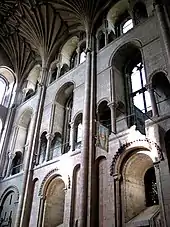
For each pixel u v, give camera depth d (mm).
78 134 17344
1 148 22547
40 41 24141
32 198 16141
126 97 15602
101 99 15219
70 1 21234
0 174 20984
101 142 12430
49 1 22312
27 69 27094
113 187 11539
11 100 26078
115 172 11805
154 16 15391
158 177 9969
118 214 10773
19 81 26766
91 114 14742
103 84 15859
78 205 12859
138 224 9977
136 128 11828
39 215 14789
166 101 13375
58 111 19844
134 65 16750
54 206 15680
